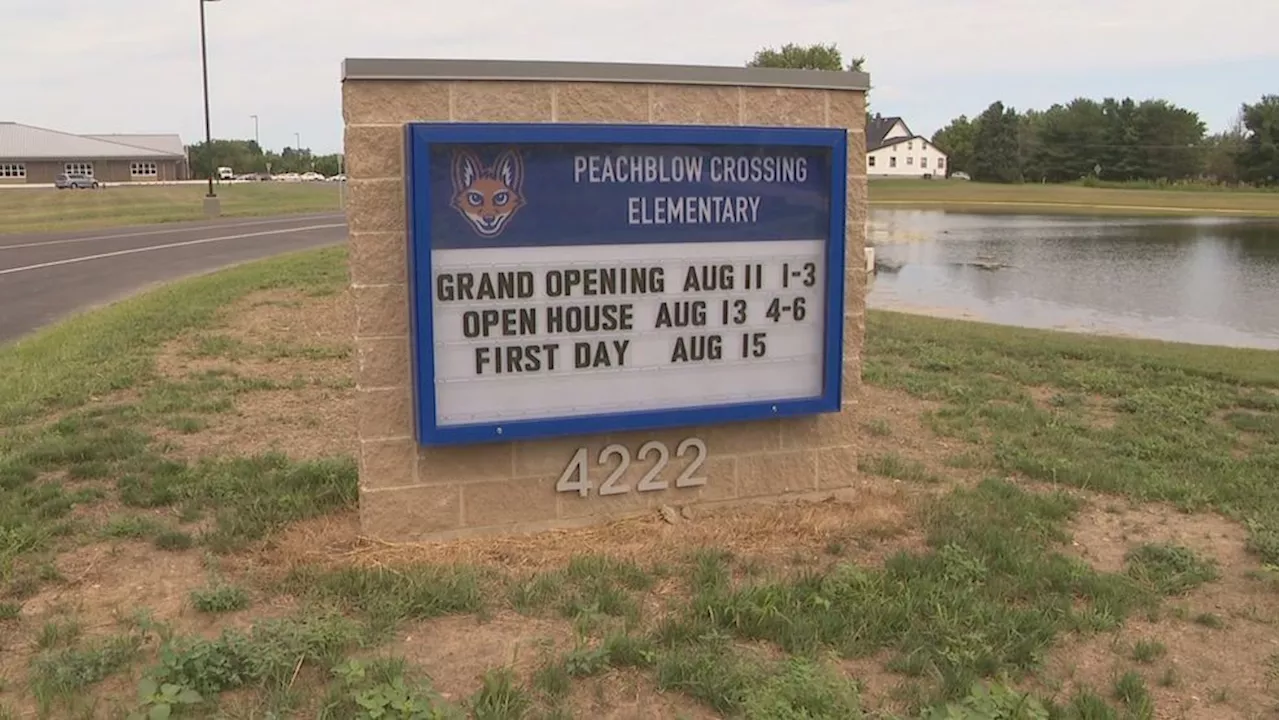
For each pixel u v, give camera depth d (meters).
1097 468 6.71
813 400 5.50
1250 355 12.50
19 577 4.49
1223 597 4.77
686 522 5.33
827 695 3.51
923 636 4.09
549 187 4.89
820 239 5.45
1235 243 38.03
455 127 4.62
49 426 7.16
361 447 4.85
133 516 5.34
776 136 5.20
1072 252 33.91
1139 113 114.94
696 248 5.20
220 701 3.45
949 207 68.38
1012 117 118.88
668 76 5.06
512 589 4.42
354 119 4.64
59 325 12.41
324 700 3.43
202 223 35.94
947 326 14.62
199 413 7.72
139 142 118.62
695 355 5.28
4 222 35.28
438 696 3.42
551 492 5.18
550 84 4.88
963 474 6.70
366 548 4.85
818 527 5.30
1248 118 102.75
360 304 4.75
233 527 5.11
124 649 3.76
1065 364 11.16
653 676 3.73
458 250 4.78
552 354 5.00
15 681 3.62
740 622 4.12
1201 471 6.89
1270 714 3.73
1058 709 3.62
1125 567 5.08
